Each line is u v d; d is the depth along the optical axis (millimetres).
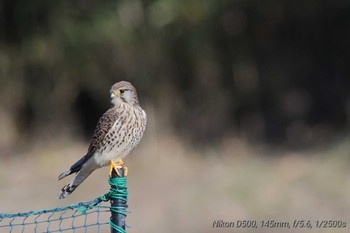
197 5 15875
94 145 8320
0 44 17625
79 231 12703
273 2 16422
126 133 8367
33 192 14617
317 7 16469
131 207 13461
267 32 16750
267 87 16953
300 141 16219
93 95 17750
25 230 12867
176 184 14117
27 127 18109
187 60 16594
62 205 13945
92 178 14844
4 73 17781
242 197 13180
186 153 15688
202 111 16766
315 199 12875
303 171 14008
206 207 13062
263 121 16844
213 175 14297
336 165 13914
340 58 16875
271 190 13289
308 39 16938
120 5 16625
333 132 16141
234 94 16828
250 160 15047
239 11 16453
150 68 16547
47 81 17750
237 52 16688
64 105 17875
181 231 12609
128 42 16578
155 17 16062
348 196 12766
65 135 17656
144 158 15477
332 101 16844
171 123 16344
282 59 16984
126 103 8445
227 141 16266
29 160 16672
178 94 16688
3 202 14227
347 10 16469
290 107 16938
